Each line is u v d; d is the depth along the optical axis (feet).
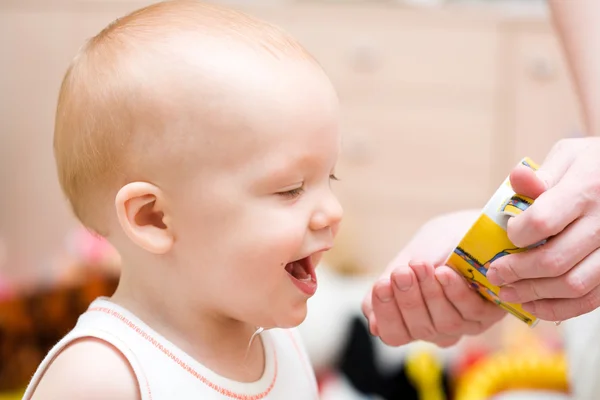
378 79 8.63
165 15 2.36
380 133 8.71
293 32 8.62
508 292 2.31
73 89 2.31
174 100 2.16
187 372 2.24
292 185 2.21
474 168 8.70
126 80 2.20
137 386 2.15
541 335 7.57
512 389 5.30
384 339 2.85
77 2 8.82
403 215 8.80
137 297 2.35
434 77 8.61
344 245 7.88
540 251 2.17
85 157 2.27
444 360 6.23
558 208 2.11
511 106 8.60
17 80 9.04
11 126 9.12
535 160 8.65
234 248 2.19
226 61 2.20
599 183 2.13
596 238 2.14
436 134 8.68
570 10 2.85
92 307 2.37
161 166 2.18
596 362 3.01
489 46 8.54
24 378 5.07
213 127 2.15
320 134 2.24
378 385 6.03
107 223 2.33
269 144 2.17
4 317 5.08
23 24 8.95
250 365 2.44
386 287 2.66
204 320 2.33
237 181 2.17
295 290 2.28
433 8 8.55
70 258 5.70
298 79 2.24
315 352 6.21
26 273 9.18
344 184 8.80
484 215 2.34
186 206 2.19
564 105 8.55
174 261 2.26
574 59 2.81
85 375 2.12
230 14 2.40
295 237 2.20
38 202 9.16
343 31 8.57
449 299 2.62
